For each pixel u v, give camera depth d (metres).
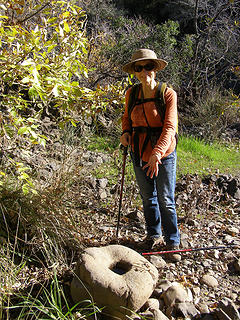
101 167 5.60
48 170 4.28
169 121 3.05
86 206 4.41
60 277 2.98
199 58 11.05
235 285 3.16
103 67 8.45
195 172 6.23
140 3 16.14
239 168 6.88
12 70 2.80
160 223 3.64
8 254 2.88
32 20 3.99
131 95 3.24
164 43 10.19
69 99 3.05
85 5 11.36
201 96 10.35
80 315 2.43
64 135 4.80
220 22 11.77
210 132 8.83
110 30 10.98
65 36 3.05
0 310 2.43
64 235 3.29
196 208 4.84
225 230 4.25
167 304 2.72
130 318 2.42
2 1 3.11
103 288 2.49
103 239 3.74
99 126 7.07
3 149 3.14
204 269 3.36
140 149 3.27
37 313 2.57
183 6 14.85
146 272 2.65
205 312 2.71
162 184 3.28
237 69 10.75
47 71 3.01
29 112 3.88
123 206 4.55
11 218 3.23
